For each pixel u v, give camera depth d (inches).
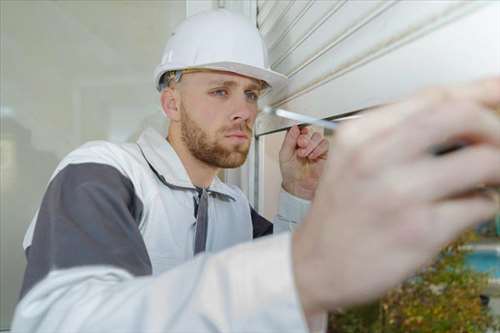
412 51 18.1
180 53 37.5
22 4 59.4
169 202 36.4
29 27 59.7
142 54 63.2
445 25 16.0
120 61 62.6
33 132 60.1
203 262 12.6
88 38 61.6
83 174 26.9
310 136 31.4
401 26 19.0
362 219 8.9
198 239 37.8
